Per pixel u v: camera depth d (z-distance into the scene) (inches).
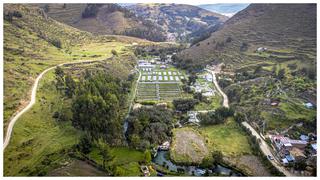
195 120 4763.8
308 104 4734.3
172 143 4094.5
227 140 4185.5
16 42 6510.8
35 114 4293.8
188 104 5142.7
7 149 3614.7
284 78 5812.0
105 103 4244.6
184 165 3663.9
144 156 3700.8
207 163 3617.1
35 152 3676.2
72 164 3545.8
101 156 3690.9
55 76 5502.0
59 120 4335.6
